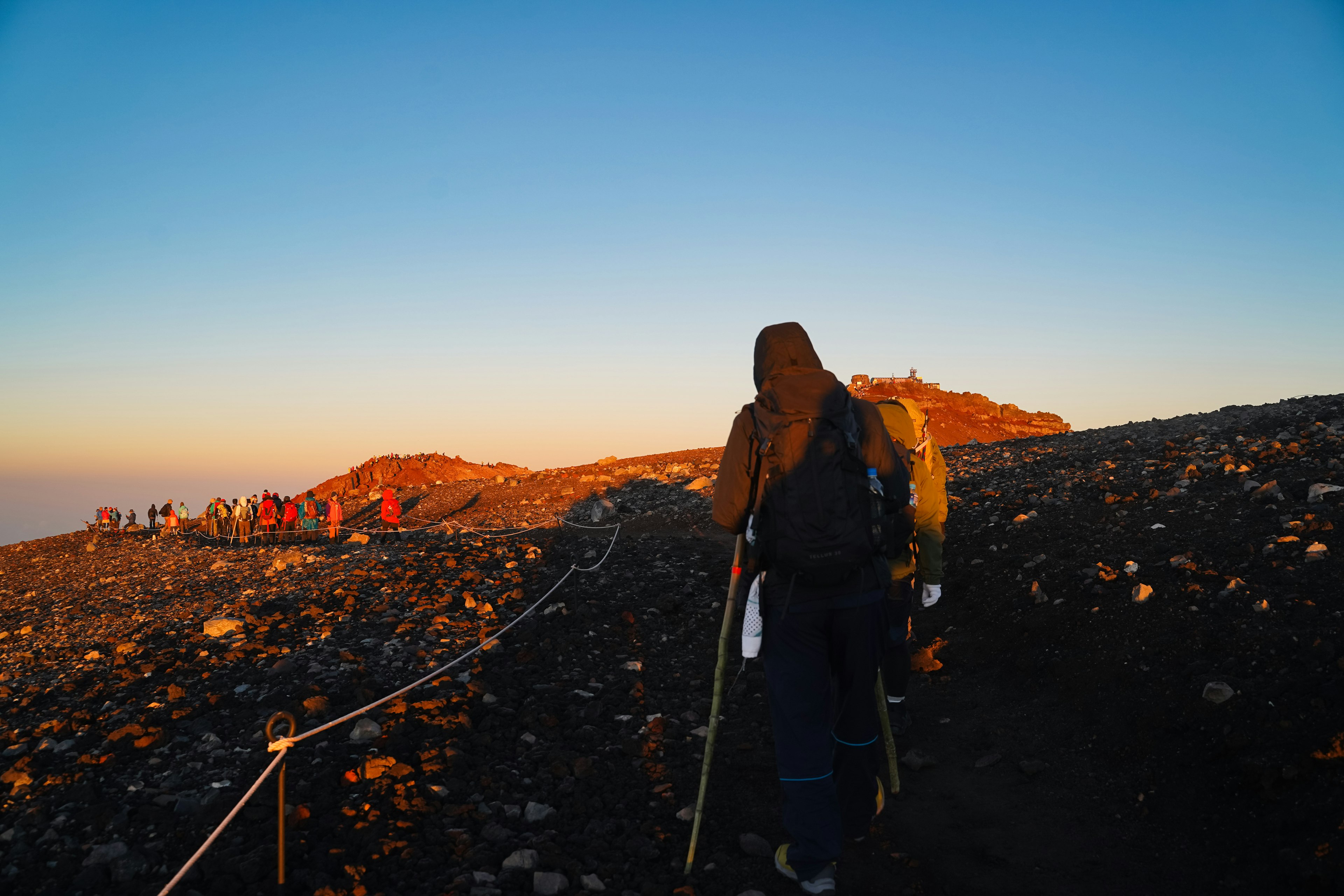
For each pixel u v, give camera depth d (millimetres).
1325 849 2660
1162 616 4547
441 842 3223
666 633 6562
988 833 3357
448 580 8836
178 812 3461
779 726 2783
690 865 3053
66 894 2871
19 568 20344
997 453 13695
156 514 33375
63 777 3783
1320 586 4305
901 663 4176
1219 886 2793
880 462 2752
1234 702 3611
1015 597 5699
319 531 21344
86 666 6289
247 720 4562
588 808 3578
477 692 4945
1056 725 4156
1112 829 3270
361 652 5949
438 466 41188
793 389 2705
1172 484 7203
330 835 3246
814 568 2617
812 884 2742
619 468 24953
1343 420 8539
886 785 3857
